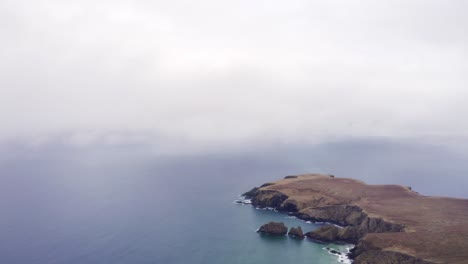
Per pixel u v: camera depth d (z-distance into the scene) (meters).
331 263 129.38
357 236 153.38
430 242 126.00
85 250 143.25
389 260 118.88
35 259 134.75
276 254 138.62
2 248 146.75
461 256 112.56
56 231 168.12
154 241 153.75
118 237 159.25
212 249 144.38
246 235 162.12
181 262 131.25
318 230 158.50
